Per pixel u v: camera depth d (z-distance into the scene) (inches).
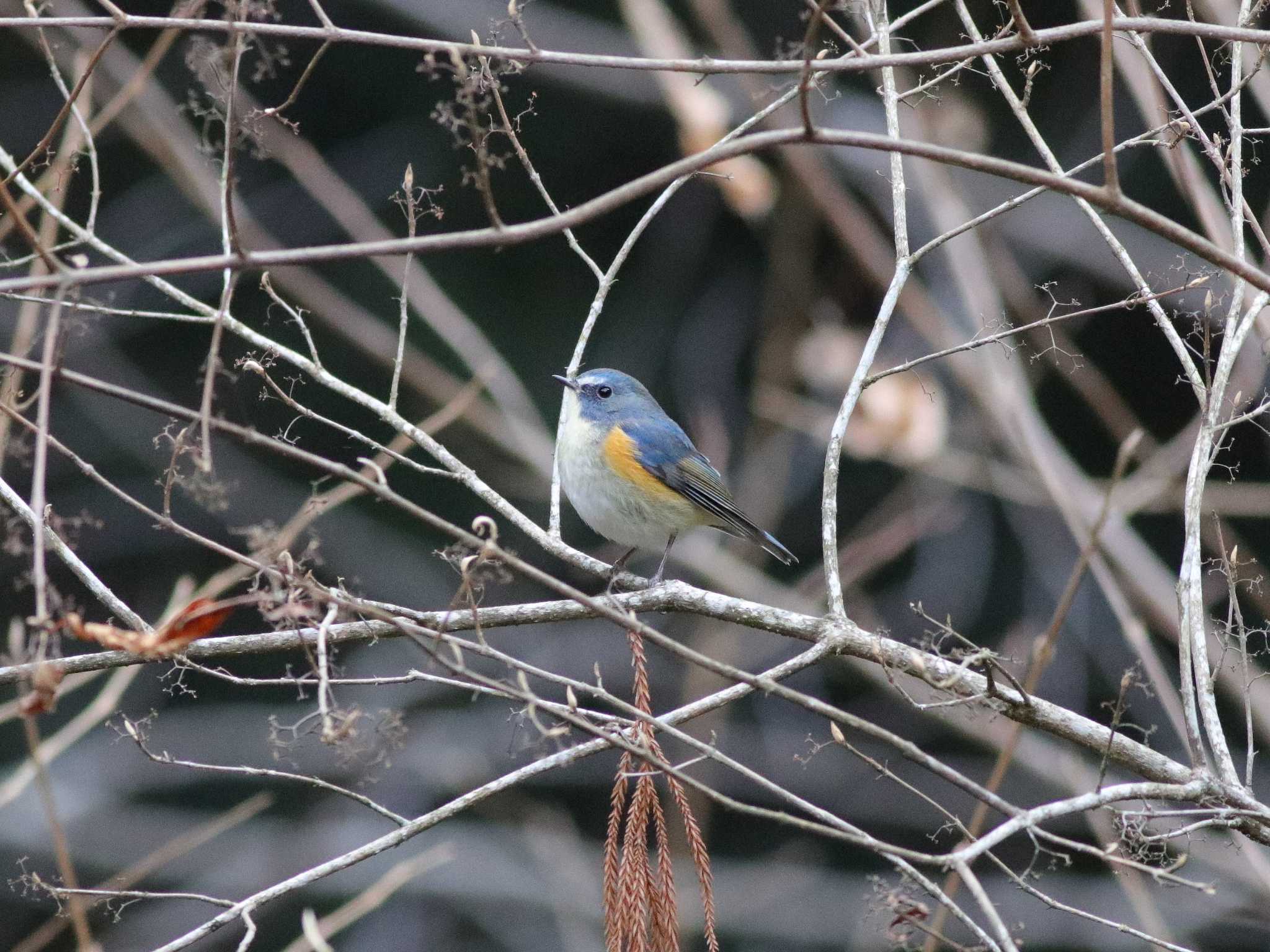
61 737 320.5
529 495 589.3
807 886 607.2
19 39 632.4
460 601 526.9
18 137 630.5
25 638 417.1
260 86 641.6
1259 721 436.8
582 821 643.5
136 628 225.9
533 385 654.5
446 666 176.2
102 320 630.5
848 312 618.5
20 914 580.4
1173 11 468.4
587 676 642.2
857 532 636.7
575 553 270.1
